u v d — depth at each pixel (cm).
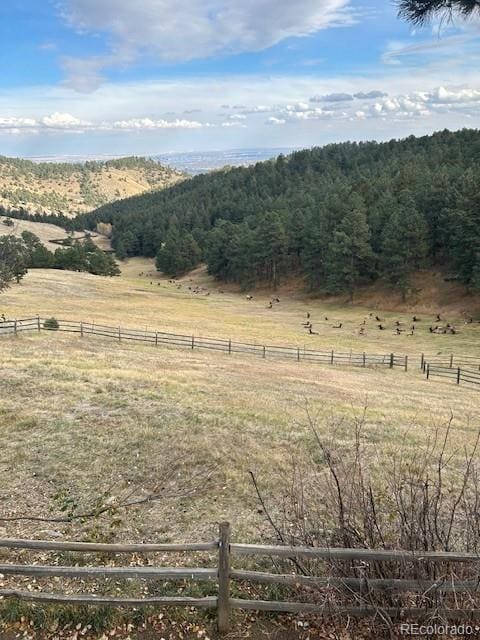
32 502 789
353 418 1370
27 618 498
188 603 484
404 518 483
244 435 1120
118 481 875
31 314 4062
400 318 5316
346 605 469
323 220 7062
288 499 789
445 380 2577
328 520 667
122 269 12038
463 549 542
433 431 1295
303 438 1124
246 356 2852
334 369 2684
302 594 509
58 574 486
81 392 1427
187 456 983
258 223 9019
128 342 2859
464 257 5347
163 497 811
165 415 1244
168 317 4831
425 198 6312
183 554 634
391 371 2797
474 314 5084
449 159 9575
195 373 2028
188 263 10381
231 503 789
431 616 445
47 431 1109
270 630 481
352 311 5916
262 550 467
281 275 8150
